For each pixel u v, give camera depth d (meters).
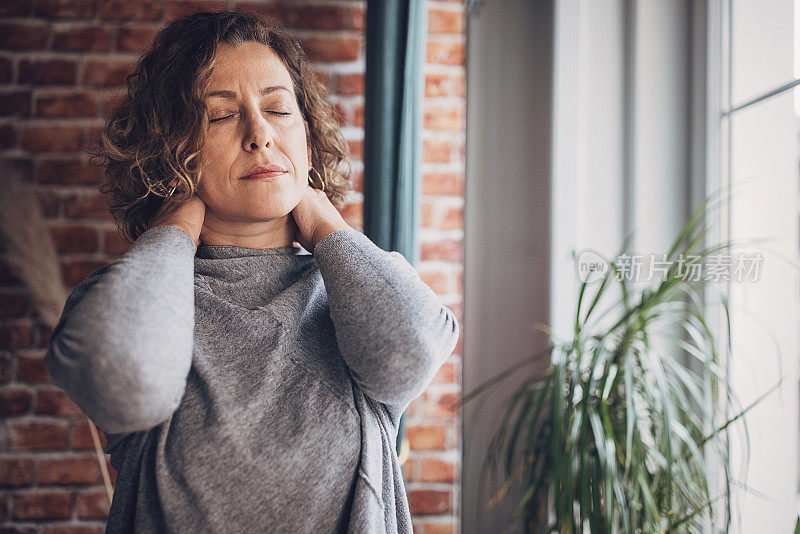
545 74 1.48
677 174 1.39
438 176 1.64
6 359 1.59
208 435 0.65
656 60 1.39
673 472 1.10
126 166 0.77
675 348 1.35
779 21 1.19
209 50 0.73
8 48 1.60
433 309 0.73
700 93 1.35
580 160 1.44
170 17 1.63
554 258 1.44
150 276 0.65
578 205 1.44
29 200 1.50
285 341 0.71
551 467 1.19
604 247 1.44
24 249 1.48
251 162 0.72
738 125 1.27
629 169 1.43
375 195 1.31
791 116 1.19
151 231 0.72
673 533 1.04
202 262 0.76
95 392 0.59
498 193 1.53
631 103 1.42
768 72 1.21
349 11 1.65
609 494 1.00
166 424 0.66
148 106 0.76
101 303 0.61
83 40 1.61
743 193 1.26
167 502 0.64
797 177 1.20
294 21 1.64
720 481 1.23
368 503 0.67
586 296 1.42
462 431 1.54
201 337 0.70
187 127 0.71
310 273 0.79
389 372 0.67
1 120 1.59
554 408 1.10
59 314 1.50
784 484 1.21
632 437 1.05
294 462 0.66
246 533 0.64
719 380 1.17
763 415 1.22
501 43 1.53
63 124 1.61
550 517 1.30
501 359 1.53
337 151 0.93
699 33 1.35
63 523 1.60
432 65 1.64
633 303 1.37
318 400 0.69
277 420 0.68
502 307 1.53
